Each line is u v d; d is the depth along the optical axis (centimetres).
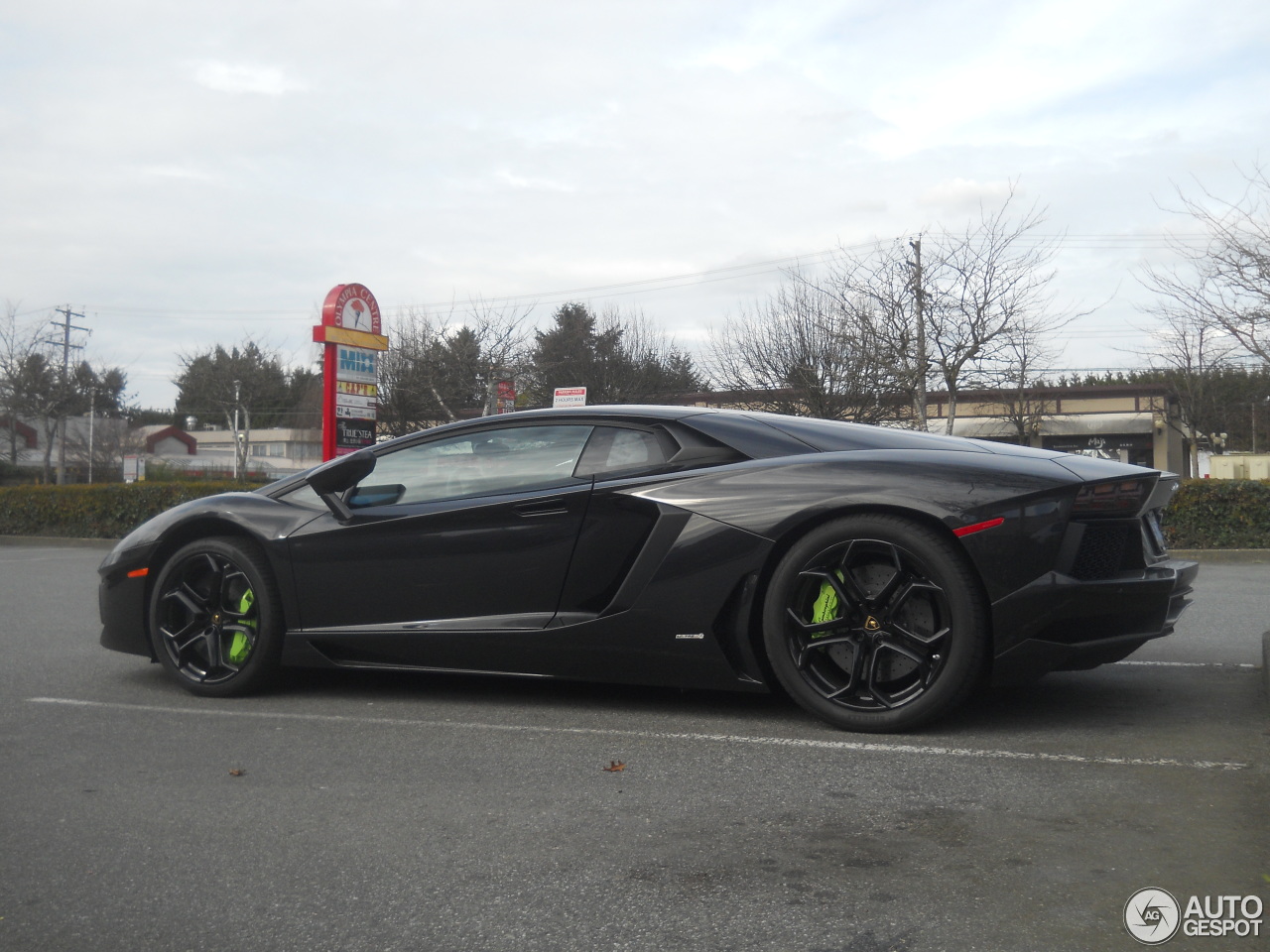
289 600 438
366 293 1619
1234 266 1534
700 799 295
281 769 336
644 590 384
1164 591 351
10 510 1784
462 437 433
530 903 229
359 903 232
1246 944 201
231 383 5272
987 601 344
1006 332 1977
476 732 377
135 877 250
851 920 215
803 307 2086
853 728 357
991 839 257
